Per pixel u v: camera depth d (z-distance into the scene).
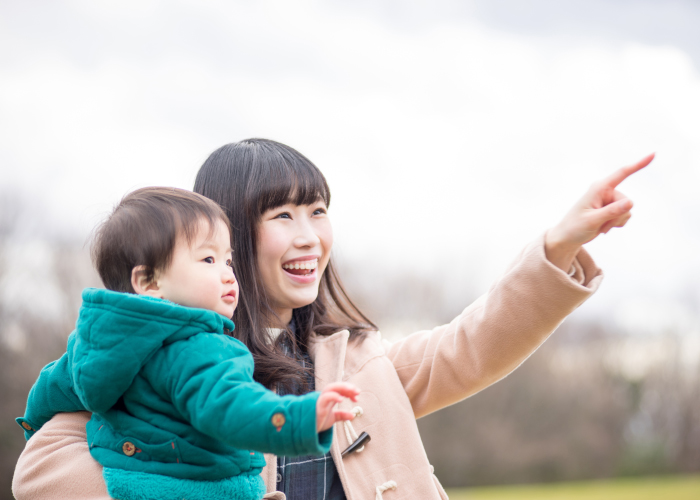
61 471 1.29
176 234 1.26
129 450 1.21
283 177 1.66
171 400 1.18
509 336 1.49
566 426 22.16
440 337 1.67
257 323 1.60
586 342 25.02
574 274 1.49
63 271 13.97
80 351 1.22
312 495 1.51
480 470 20.59
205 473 1.18
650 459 23.42
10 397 13.52
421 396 1.68
